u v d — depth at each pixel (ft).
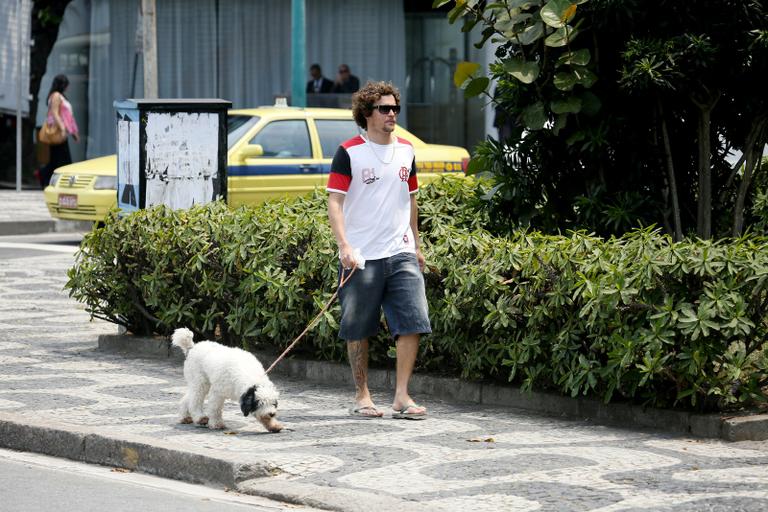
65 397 39.91
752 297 34.45
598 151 43.57
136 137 51.44
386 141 36.94
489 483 29.91
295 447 33.40
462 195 51.34
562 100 42.98
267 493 29.94
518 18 43.21
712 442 34.09
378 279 36.65
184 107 51.85
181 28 119.55
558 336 36.96
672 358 35.06
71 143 121.08
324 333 41.29
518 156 45.88
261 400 34.04
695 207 47.11
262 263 43.78
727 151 47.29
